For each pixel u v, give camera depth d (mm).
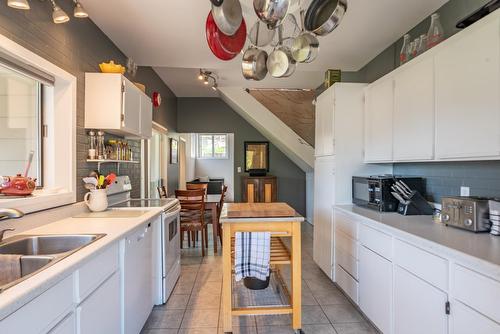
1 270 1270
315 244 3643
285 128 5707
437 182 2432
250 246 2133
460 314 1374
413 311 1714
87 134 2422
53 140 2113
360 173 3004
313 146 5871
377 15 2391
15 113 1982
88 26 2414
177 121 6492
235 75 4738
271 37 2172
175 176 6266
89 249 1369
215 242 4191
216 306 2611
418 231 1782
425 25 2471
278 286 2842
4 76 1912
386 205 2494
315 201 3648
